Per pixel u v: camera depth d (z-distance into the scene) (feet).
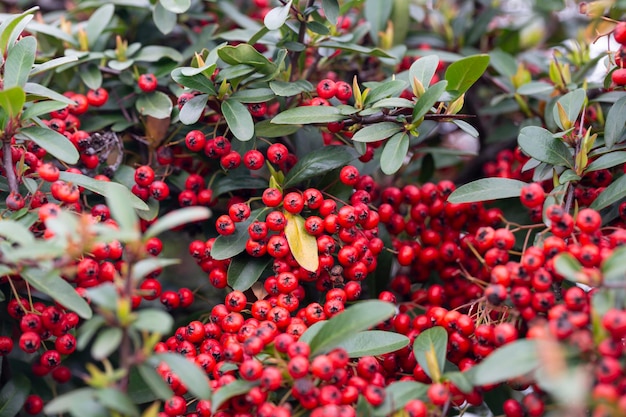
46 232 1.28
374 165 1.61
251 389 1.28
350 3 1.64
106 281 1.38
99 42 1.69
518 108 1.76
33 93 1.41
